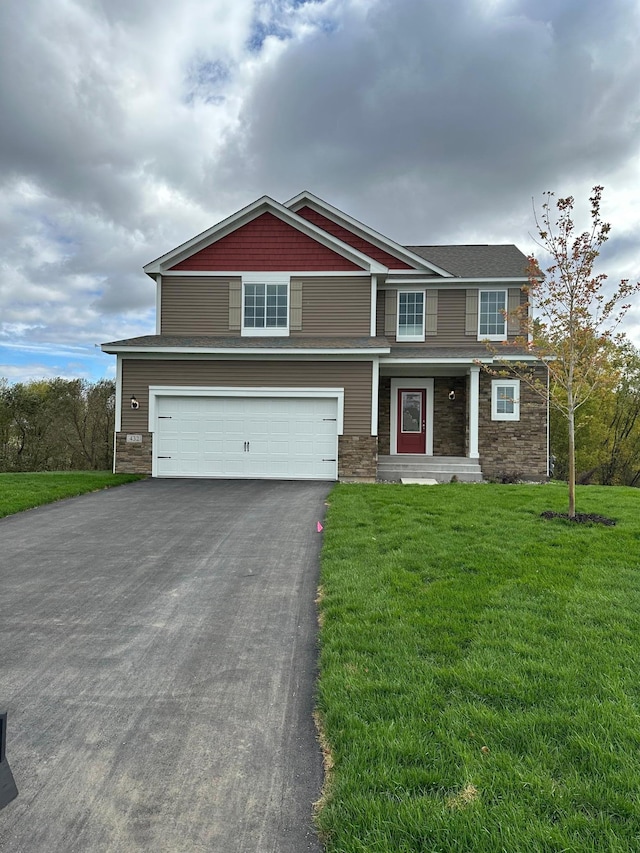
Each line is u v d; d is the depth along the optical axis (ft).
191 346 45.78
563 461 112.78
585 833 7.00
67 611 15.92
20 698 11.11
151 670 12.33
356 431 45.70
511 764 8.32
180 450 46.60
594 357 28.60
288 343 48.26
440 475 49.21
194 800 8.08
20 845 7.20
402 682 10.96
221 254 53.42
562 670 11.38
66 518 28.96
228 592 17.49
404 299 57.88
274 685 11.63
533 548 21.63
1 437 92.17
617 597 16.02
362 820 7.32
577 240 27.50
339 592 16.51
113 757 9.14
